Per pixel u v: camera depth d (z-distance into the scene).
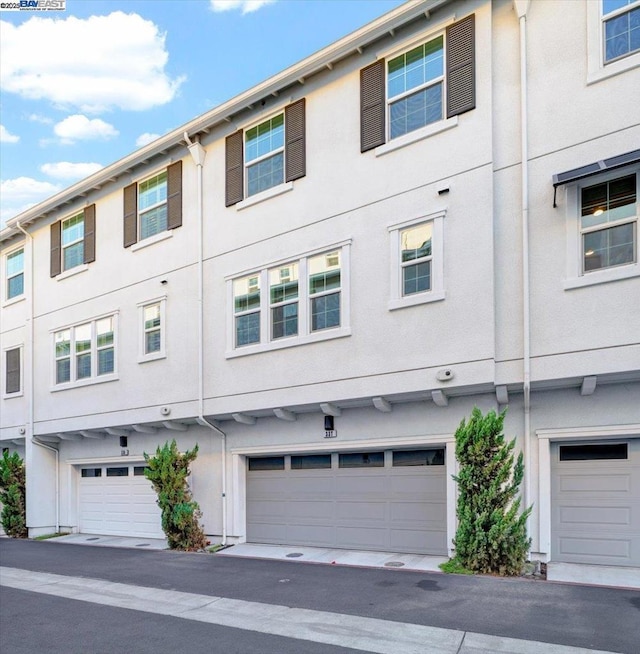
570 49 7.99
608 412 7.85
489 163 8.28
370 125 9.55
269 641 5.61
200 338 11.50
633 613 5.95
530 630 5.55
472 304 8.22
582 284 7.60
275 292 10.62
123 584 8.46
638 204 7.43
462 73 8.63
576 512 8.12
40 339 15.43
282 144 10.85
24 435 15.45
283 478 11.04
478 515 7.82
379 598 6.90
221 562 9.70
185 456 11.50
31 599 7.84
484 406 8.61
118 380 13.10
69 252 15.05
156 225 12.97
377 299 9.16
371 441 9.70
